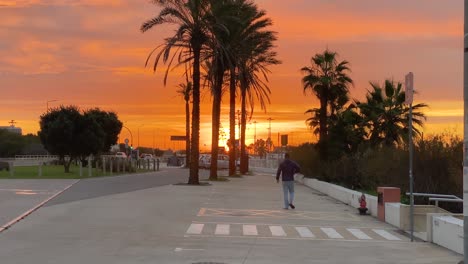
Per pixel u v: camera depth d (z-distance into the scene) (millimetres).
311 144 38844
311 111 39656
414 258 10766
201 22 31531
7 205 19062
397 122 33844
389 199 16938
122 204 19984
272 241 12617
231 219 16578
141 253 10734
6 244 11570
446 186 20875
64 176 39781
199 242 12195
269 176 49906
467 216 7895
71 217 16141
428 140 22281
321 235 13859
